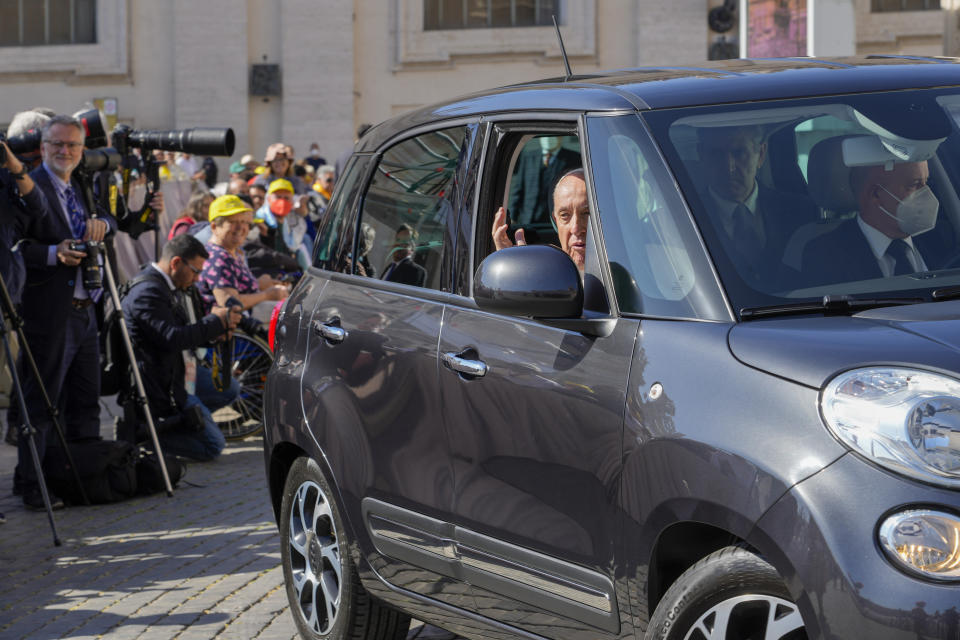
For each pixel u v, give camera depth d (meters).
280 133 27.31
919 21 26.33
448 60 27.08
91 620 5.70
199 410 9.56
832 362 2.76
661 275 3.24
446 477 3.84
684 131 3.50
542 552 3.44
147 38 27.50
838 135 3.53
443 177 4.22
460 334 3.82
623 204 3.43
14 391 8.41
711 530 3.05
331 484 4.50
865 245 3.28
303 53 27.06
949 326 2.83
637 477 3.05
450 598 3.94
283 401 4.82
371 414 4.25
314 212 14.66
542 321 3.50
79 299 8.42
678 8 26.16
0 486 8.94
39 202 8.03
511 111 3.97
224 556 6.75
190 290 9.69
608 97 3.68
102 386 8.80
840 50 13.99
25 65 27.67
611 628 3.22
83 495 8.20
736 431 2.82
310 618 4.82
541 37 26.80
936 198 3.44
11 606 6.00
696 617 2.93
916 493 2.53
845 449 2.63
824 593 2.59
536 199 4.71
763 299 3.10
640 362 3.14
